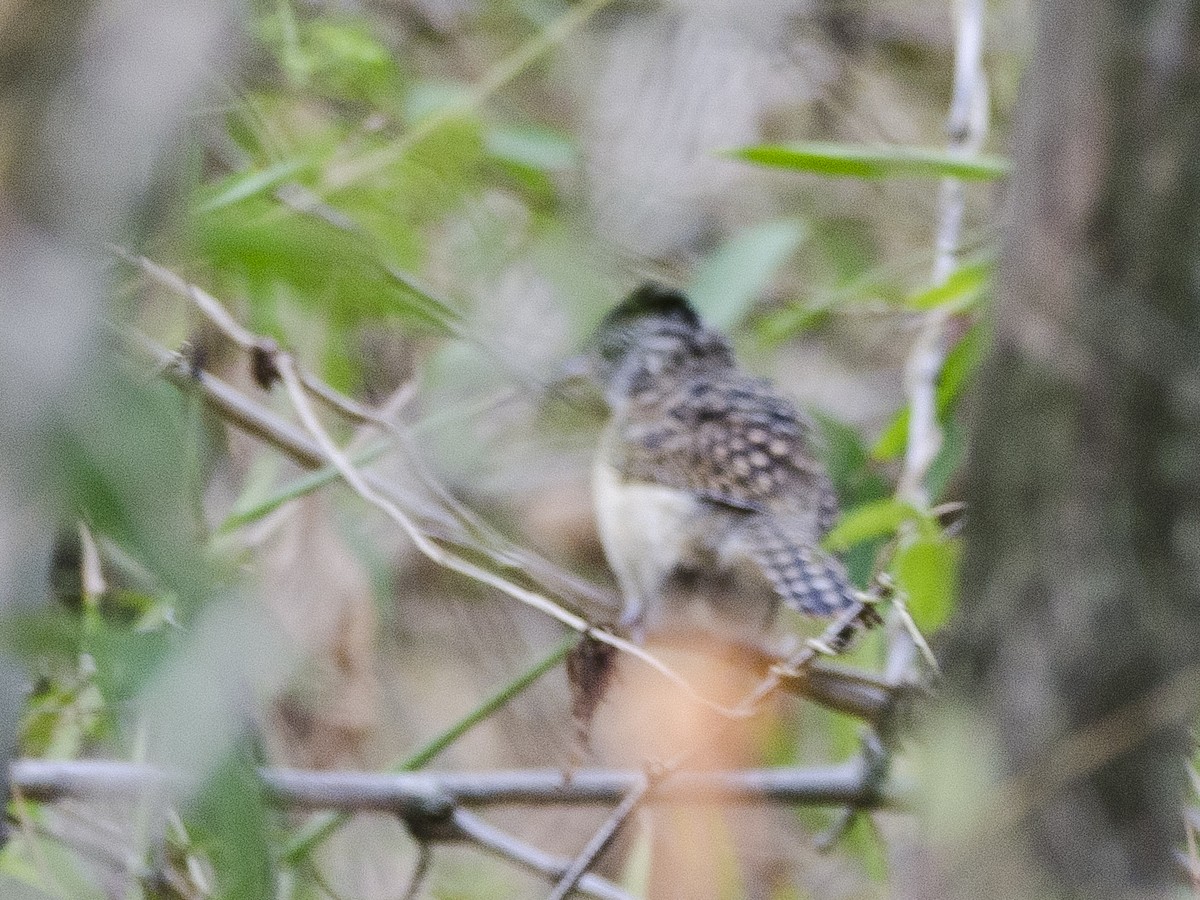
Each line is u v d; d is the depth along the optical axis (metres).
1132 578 3.68
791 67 12.05
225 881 4.55
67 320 2.80
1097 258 3.64
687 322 9.44
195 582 4.13
